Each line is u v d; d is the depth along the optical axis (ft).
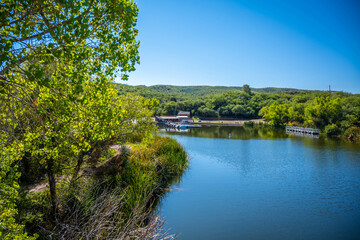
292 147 99.40
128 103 37.04
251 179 53.62
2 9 9.37
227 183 49.93
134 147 48.78
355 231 31.24
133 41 13.97
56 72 11.91
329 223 33.45
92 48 13.32
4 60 9.00
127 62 13.98
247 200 41.06
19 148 13.83
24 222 17.61
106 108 16.14
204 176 54.75
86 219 20.04
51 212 20.85
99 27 13.10
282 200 41.57
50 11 10.48
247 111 326.03
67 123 16.66
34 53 10.57
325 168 64.49
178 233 29.12
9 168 12.46
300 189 47.50
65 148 23.04
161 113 342.85
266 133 162.71
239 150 91.97
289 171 61.11
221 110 333.21
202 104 356.59
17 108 14.21
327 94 265.13
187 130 185.06
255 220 33.71
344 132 137.90
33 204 20.30
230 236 28.94
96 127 18.10
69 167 25.29
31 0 9.37
